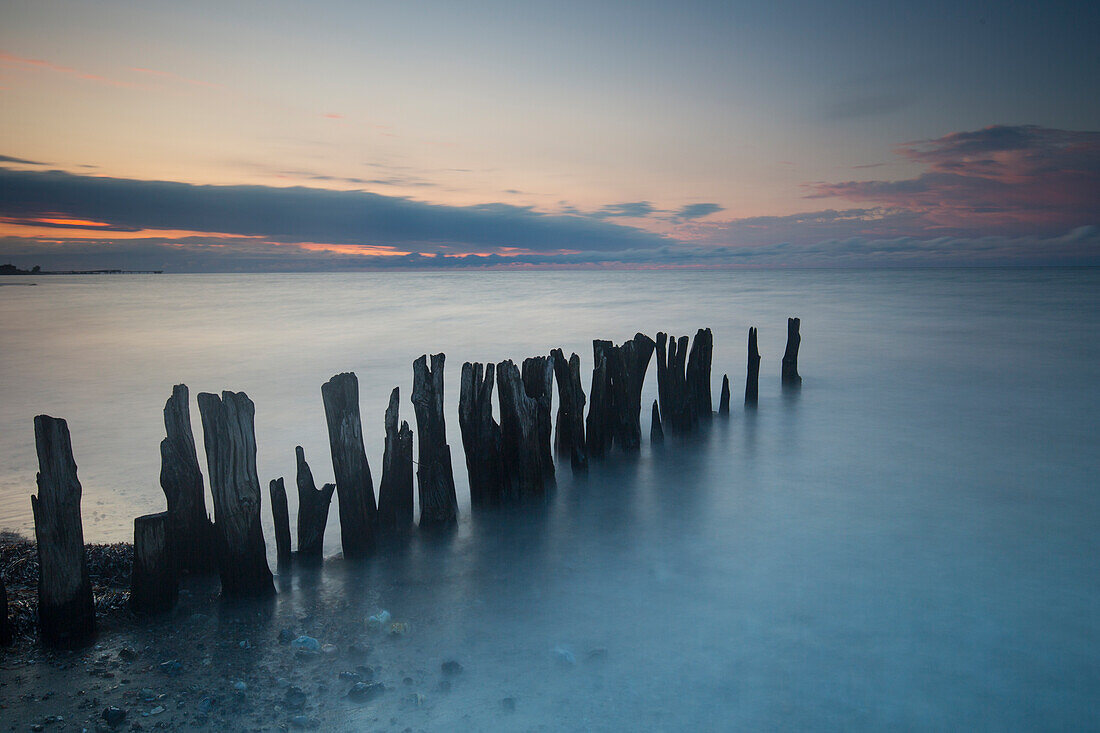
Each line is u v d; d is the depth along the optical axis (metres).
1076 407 15.00
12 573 6.92
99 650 5.61
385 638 5.95
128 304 59.19
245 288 107.88
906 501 9.50
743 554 7.81
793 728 4.92
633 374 11.25
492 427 8.90
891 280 108.00
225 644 5.76
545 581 7.11
